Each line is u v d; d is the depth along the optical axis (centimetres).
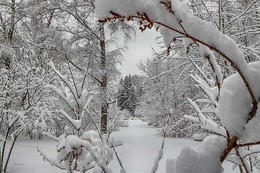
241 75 63
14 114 739
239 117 67
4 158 879
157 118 1822
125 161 749
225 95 70
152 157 816
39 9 1059
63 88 218
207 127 102
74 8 1038
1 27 1114
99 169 112
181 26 60
